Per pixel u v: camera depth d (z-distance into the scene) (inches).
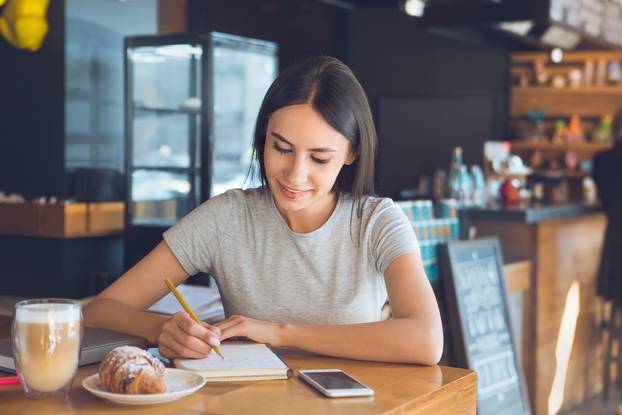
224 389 53.7
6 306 142.7
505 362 141.7
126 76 186.4
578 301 194.1
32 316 50.3
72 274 181.6
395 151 295.3
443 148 295.6
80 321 52.1
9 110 192.7
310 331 64.5
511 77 314.3
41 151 190.1
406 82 295.1
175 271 74.4
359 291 71.6
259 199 74.5
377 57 295.0
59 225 173.2
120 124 200.7
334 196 73.0
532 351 168.9
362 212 72.1
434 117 295.0
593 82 311.0
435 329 64.5
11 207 176.7
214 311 81.9
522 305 166.6
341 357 64.0
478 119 295.7
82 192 188.5
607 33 225.0
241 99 203.8
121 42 200.7
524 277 164.7
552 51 255.6
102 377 50.6
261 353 60.5
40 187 190.4
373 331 63.7
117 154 199.9
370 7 277.3
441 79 295.6
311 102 63.7
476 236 172.2
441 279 134.0
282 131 64.1
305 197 65.6
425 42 293.7
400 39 293.9
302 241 72.0
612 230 196.1
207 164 181.3
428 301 67.0
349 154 70.3
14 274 183.5
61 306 51.5
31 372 50.4
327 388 53.3
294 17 266.4
